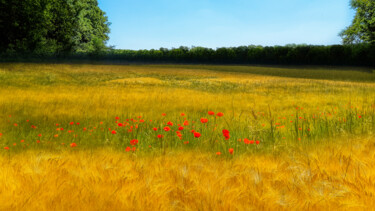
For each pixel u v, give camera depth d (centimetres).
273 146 347
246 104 1201
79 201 175
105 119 780
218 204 175
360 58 5572
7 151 375
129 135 521
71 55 5897
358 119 552
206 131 504
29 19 4547
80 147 410
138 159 265
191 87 2419
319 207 170
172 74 4306
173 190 192
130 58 7531
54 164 235
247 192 189
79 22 6356
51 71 3353
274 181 206
